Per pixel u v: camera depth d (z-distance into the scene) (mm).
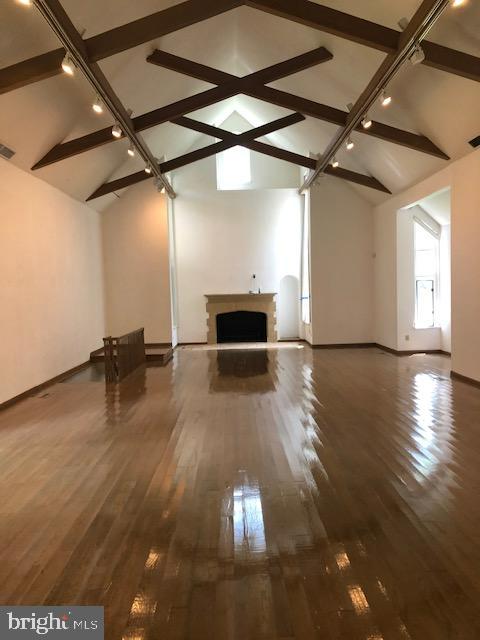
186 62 5902
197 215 11344
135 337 7613
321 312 10000
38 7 3207
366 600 1861
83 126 6031
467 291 5910
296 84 6945
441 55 4113
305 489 2900
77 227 8242
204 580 2008
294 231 11508
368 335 10039
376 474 3109
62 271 7371
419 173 7105
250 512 2619
